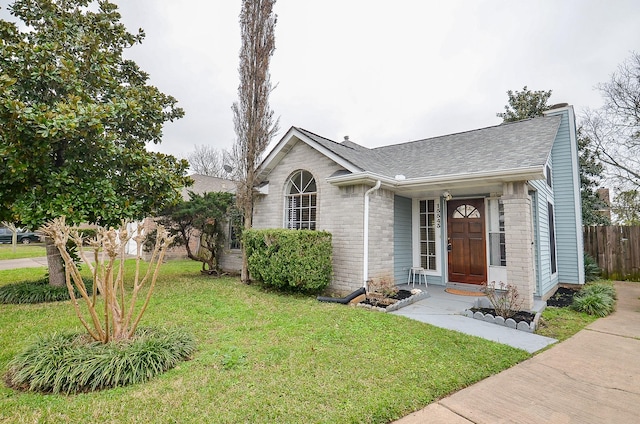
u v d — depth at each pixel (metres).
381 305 6.58
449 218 9.12
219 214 10.34
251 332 4.86
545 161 6.27
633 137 13.87
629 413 2.93
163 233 4.21
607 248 11.64
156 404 2.85
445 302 7.03
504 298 6.04
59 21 6.88
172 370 3.53
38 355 3.35
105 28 7.91
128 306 6.32
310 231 7.36
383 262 7.99
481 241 8.54
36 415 2.67
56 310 6.06
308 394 3.06
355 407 2.86
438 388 3.28
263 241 7.94
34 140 5.61
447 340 4.61
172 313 5.88
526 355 4.25
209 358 3.84
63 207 6.00
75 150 6.48
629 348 4.61
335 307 6.43
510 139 8.76
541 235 7.88
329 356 3.96
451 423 2.74
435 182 7.25
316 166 8.79
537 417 2.85
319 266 7.36
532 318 5.66
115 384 3.16
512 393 3.28
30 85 6.35
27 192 6.02
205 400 2.93
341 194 8.07
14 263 13.61
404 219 9.50
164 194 7.80
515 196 6.54
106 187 6.65
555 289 9.20
